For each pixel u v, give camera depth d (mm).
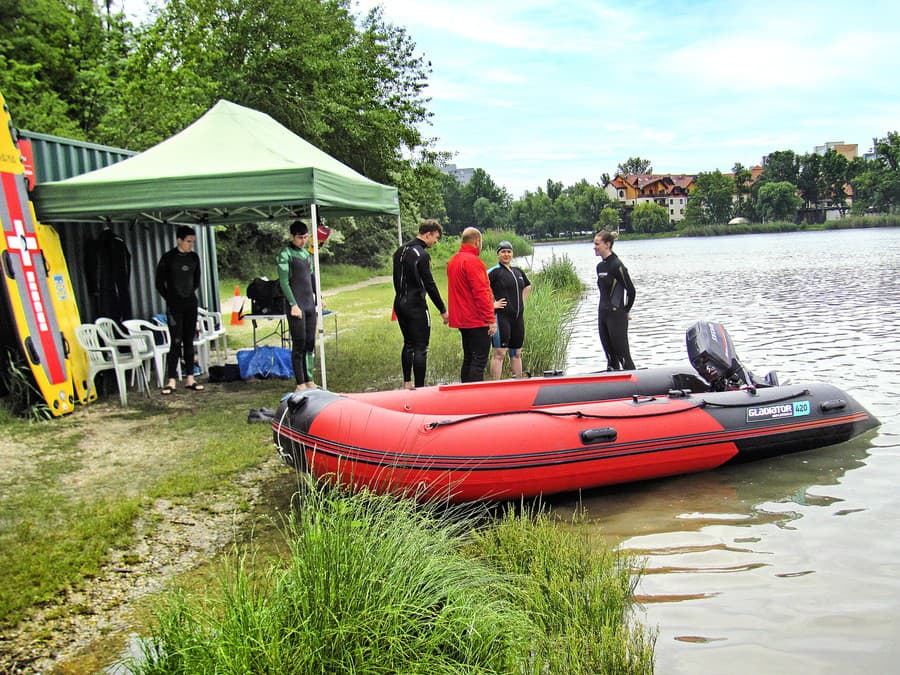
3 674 2920
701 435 5270
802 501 4902
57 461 5504
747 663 3064
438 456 4598
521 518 4297
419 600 2896
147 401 7543
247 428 6441
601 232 7793
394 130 23016
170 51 17547
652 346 11180
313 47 20844
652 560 4043
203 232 10742
